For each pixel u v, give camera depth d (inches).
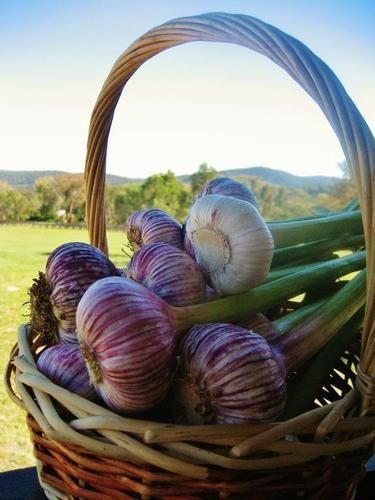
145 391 8.2
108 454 7.6
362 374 8.2
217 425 7.6
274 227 12.5
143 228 12.2
